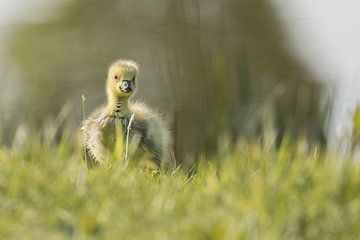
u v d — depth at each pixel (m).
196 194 12.19
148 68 41.47
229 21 48.56
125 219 11.13
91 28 49.41
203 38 43.97
